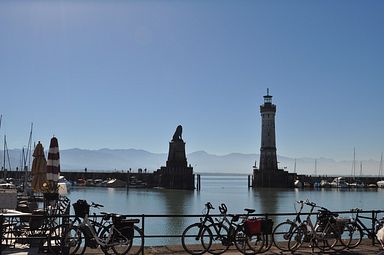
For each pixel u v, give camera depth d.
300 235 15.26
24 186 57.03
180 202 82.75
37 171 25.00
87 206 13.70
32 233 17.11
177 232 38.44
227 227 14.69
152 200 85.94
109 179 127.62
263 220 14.80
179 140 117.19
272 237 15.22
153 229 40.09
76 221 14.80
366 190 134.75
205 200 87.94
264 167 125.44
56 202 19.80
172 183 115.38
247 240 14.61
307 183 137.88
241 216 15.08
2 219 13.73
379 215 56.75
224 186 163.50
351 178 154.62
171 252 14.93
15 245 16.00
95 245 13.56
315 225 15.65
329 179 149.25
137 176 126.25
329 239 15.87
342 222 15.77
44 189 22.39
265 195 105.00
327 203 89.81
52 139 22.30
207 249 14.50
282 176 125.69
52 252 14.09
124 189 115.44
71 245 13.52
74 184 124.31
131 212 65.12
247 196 101.00
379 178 154.12
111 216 13.75
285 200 90.12
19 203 27.72
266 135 125.31
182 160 116.56
